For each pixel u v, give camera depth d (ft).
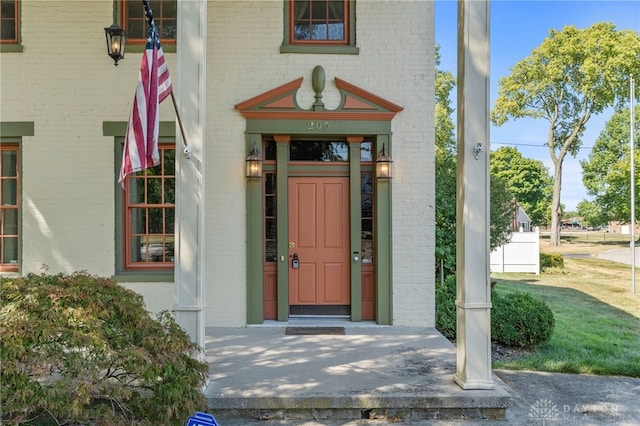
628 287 35.96
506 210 24.57
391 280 19.98
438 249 22.09
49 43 19.76
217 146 20.07
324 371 14.15
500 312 18.71
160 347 10.26
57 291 9.97
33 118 19.71
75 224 19.67
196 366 10.87
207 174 20.02
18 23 19.85
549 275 44.32
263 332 18.80
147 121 11.39
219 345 16.93
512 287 35.96
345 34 20.58
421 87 20.15
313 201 20.67
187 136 12.84
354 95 20.06
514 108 86.74
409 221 20.07
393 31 20.24
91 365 8.92
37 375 8.61
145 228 20.21
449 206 22.61
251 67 20.18
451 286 20.38
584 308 27.22
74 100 19.75
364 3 20.26
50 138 19.69
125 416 9.79
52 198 19.67
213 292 19.98
